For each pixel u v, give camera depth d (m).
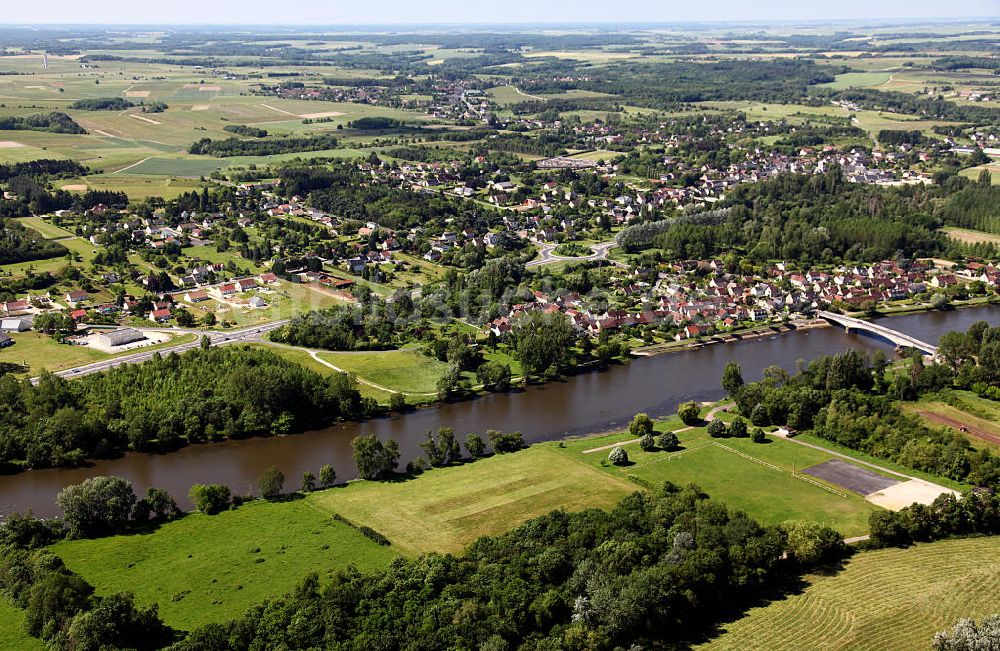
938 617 178.62
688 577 178.38
